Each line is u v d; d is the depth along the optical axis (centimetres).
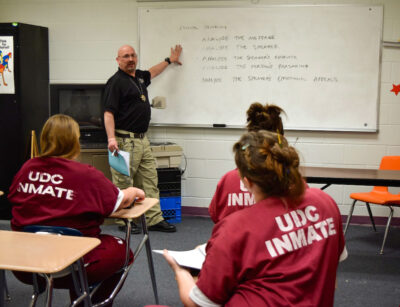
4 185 400
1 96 391
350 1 385
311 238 99
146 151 375
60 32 432
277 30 396
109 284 204
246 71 405
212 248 98
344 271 295
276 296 92
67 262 132
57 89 410
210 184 427
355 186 404
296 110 402
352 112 395
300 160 104
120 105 362
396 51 386
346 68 391
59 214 168
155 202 213
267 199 101
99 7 425
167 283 275
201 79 413
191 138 424
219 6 404
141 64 421
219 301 97
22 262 131
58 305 244
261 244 95
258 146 100
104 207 175
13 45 386
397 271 296
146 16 415
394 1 381
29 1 433
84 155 385
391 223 402
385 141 396
